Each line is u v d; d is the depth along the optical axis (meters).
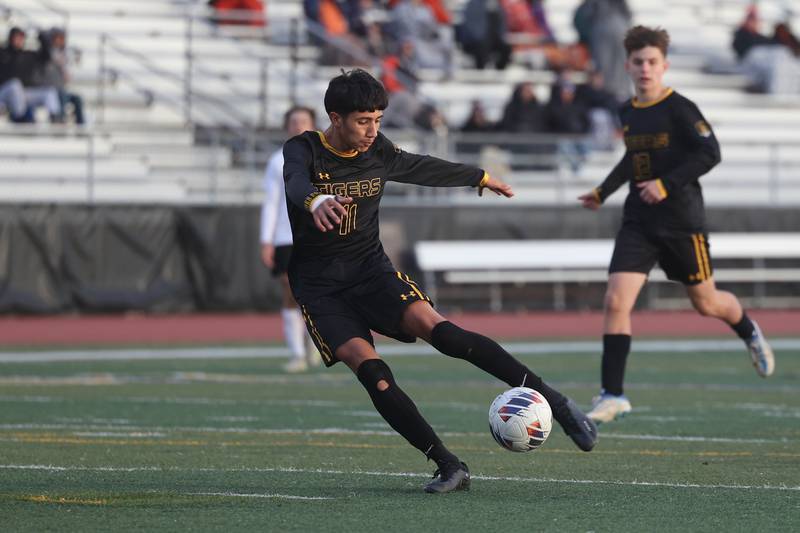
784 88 104.94
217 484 21.41
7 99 79.12
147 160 83.50
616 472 23.06
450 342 20.25
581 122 87.75
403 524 17.52
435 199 83.19
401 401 20.30
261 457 25.06
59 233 71.25
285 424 31.42
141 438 28.33
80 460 24.53
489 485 21.34
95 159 81.25
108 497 19.95
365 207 20.78
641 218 30.22
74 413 33.91
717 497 20.00
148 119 89.12
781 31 107.62
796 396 39.12
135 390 40.56
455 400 37.72
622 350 29.61
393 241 77.31
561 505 19.17
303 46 96.25
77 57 83.25
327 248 20.78
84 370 47.88
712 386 42.41
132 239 72.56
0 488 20.91
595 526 17.39
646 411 34.78
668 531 17.03
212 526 17.41
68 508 18.91
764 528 17.27
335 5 95.38
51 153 80.31
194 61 92.81
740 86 105.44
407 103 87.12
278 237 45.47
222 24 95.31
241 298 74.12
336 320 20.62
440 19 101.00
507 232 79.00
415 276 77.50
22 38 80.19
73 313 71.56
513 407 20.23
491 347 20.45
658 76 30.16
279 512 18.52
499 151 85.00
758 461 24.67
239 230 74.19
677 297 81.31
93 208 72.00
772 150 88.12
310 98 92.69
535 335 65.88
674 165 29.91
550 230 79.62
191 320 71.31
